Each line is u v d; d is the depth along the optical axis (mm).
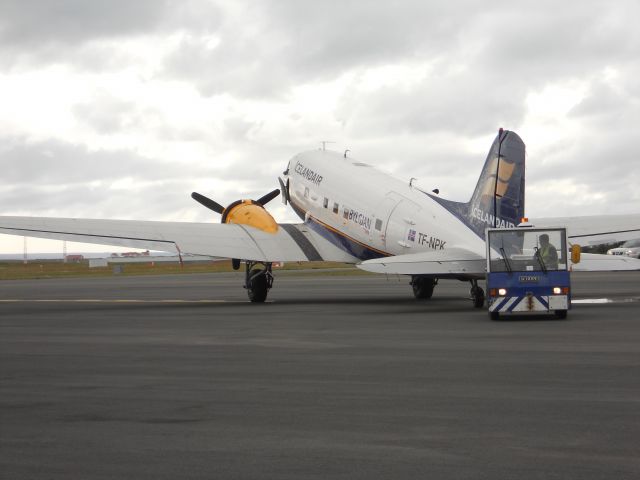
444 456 6551
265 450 6801
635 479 5871
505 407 8273
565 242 17641
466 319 18062
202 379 10219
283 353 12625
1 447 6941
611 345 12969
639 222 22328
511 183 19922
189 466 6367
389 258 19109
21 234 22109
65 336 15500
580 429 7305
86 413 8234
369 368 10961
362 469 6246
